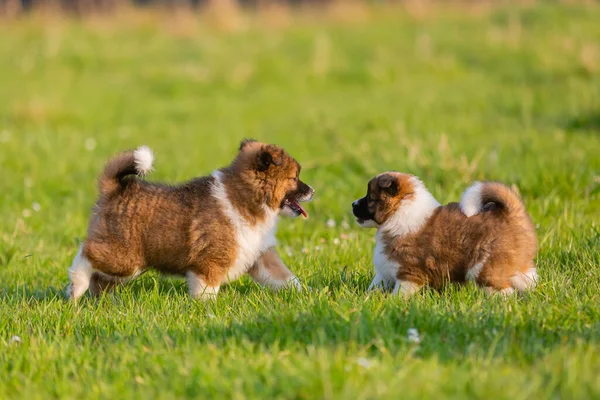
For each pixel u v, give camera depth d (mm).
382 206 9477
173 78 31094
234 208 9609
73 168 18656
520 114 23078
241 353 7113
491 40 34281
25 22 43938
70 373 7145
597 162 15547
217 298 9305
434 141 17656
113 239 9602
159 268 9883
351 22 42906
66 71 32906
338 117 23953
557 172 14281
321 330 7211
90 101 27797
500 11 41062
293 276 10016
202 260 9562
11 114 25234
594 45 30750
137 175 9891
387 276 9641
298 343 7160
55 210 15320
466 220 9141
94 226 9703
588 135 19297
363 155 17109
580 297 8555
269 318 7867
